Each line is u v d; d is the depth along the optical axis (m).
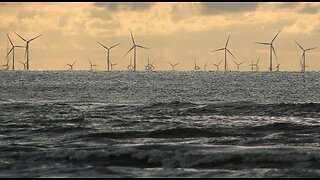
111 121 132.12
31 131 114.00
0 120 135.62
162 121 131.88
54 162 78.06
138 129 117.69
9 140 103.00
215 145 90.94
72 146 94.38
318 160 76.50
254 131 111.69
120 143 97.94
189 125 122.81
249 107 162.38
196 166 76.00
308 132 109.94
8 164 76.25
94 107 181.25
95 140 101.69
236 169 73.19
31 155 82.00
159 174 70.06
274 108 159.12
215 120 136.12
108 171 71.94
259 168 73.50
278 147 88.19
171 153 80.12
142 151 81.25
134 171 72.12
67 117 143.75
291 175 67.81
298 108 158.38
